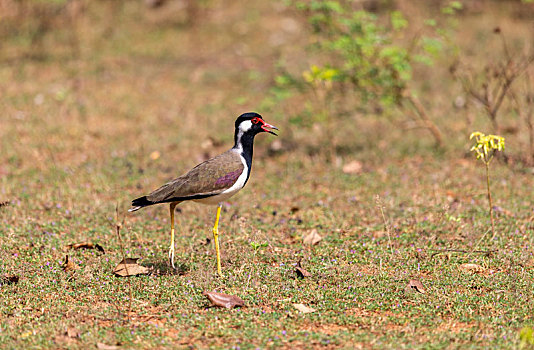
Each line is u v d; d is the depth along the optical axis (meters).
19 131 17.17
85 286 9.32
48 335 7.78
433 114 18.03
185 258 10.46
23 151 15.88
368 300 8.88
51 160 15.47
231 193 9.79
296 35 25.42
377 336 7.79
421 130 17.30
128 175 14.66
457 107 18.23
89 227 11.80
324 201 13.25
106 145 16.58
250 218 12.28
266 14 27.66
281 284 9.37
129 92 20.69
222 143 16.95
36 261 10.14
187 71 22.88
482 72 19.86
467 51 21.89
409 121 17.77
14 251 10.56
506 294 8.94
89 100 19.75
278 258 10.45
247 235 11.25
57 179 14.31
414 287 9.21
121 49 24.92
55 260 10.24
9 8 26.22
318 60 22.20
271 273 9.70
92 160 15.51
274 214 12.49
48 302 8.75
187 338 7.78
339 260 10.32
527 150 15.31
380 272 9.73
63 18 26.66
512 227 11.52
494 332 7.86
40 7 26.52
